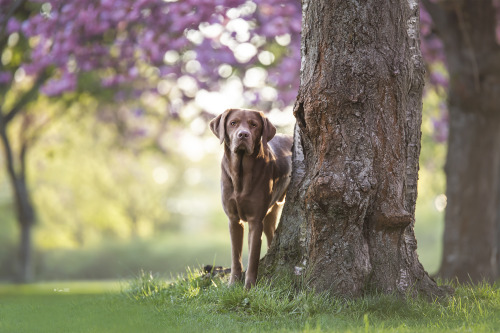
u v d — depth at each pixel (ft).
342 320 16.63
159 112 59.98
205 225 224.33
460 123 39.65
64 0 38.83
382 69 19.43
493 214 39.68
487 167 39.29
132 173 126.31
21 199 76.89
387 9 19.65
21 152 76.48
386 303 18.12
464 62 38.58
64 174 117.60
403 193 19.97
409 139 21.06
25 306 22.02
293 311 17.79
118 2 38.01
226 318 17.42
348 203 18.94
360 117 19.42
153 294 21.67
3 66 51.29
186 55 43.32
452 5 36.40
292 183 21.17
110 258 126.21
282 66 41.42
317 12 19.93
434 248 167.43
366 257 19.30
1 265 121.70
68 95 57.26
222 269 23.97
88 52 44.39
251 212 20.57
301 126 20.47
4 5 43.80
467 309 18.29
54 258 125.80
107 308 20.10
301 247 20.42
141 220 147.43
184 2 36.68
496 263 41.98
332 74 19.48
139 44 41.63
